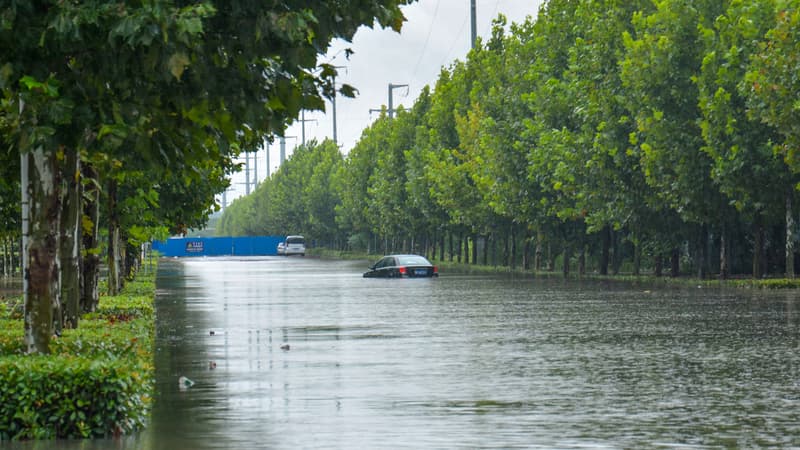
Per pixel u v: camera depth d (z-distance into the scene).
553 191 165.62
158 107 32.56
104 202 97.06
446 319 78.75
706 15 130.88
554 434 31.58
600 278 156.25
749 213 127.06
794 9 111.38
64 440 30.48
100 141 30.94
